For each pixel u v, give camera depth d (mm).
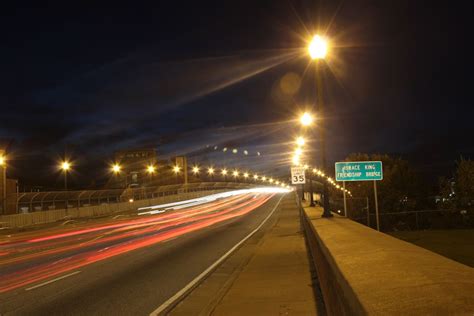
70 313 9578
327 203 18812
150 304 10312
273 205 67438
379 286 3590
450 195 52469
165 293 11492
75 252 21359
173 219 47438
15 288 12547
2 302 10758
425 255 5117
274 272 13906
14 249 24312
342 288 4250
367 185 66250
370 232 9727
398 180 69562
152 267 15797
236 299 10484
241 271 14453
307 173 60094
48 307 10141
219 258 17953
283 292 10961
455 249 31734
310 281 12125
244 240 24844
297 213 48469
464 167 50344
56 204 55281
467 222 50062
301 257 16891
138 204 70688
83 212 55656
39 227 43781
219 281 13234
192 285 12531
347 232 9930
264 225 35438
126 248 22141
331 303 5871
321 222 15305
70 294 11484
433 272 3916
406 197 69812
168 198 83938
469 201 50156
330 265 5973
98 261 17703
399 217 54781
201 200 91688
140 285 12562
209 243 23547
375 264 4676
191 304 10383
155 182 129500
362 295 3354
